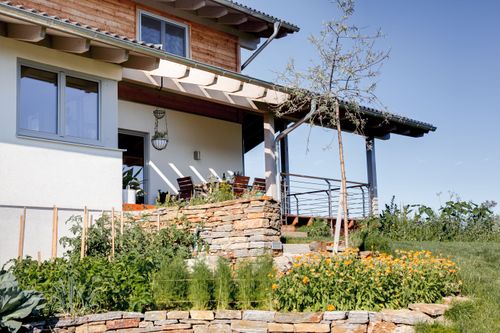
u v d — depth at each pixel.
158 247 10.05
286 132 14.34
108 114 11.58
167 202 12.46
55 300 7.71
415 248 11.72
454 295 8.41
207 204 10.80
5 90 10.07
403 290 8.17
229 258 10.23
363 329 7.61
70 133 10.96
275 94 13.49
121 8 14.95
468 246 12.19
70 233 10.55
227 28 17.39
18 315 6.84
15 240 9.82
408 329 7.45
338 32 11.78
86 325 7.46
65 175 10.70
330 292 8.08
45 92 10.74
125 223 10.56
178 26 16.25
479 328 7.17
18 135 10.14
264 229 9.91
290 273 8.27
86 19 14.19
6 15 9.41
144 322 7.91
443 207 15.46
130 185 13.76
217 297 8.30
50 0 13.55
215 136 16.39
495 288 8.55
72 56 11.05
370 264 8.48
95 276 7.96
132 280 8.23
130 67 11.94
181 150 15.48
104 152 11.38
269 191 14.57
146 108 14.85
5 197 9.86
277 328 7.77
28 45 10.45
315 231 13.88
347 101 12.10
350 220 15.66
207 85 12.81
